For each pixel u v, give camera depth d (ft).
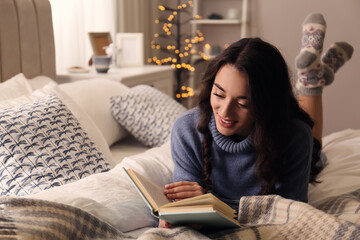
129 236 3.46
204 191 3.85
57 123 4.68
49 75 7.70
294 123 4.04
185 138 4.35
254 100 3.52
